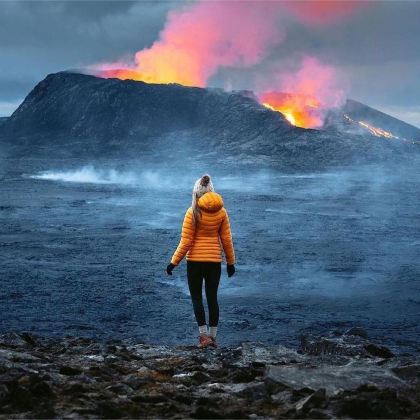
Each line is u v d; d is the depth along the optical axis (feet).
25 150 491.72
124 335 38.70
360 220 110.52
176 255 26.91
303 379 16.80
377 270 63.36
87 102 589.32
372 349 24.31
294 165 336.90
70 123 584.81
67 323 41.47
